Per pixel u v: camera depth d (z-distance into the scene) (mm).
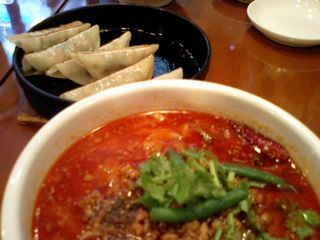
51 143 193
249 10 373
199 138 220
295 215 185
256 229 178
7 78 295
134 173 196
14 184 166
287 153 208
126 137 219
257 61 329
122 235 176
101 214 182
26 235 157
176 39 341
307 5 392
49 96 235
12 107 271
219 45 346
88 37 321
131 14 346
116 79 286
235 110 221
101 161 206
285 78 312
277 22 376
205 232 173
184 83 220
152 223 178
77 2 399
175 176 174
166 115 229
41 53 298
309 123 269
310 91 299
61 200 189
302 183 199
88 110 207
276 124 208
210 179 178
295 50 345
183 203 174
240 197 180
